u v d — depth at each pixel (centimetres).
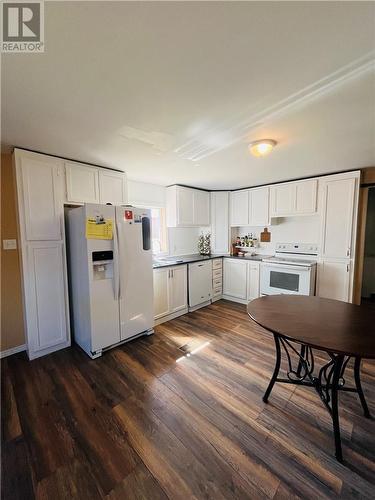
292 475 122
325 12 88
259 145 207
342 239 316
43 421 158
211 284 416
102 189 282
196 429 151
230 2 83
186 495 113
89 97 141
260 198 399
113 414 164
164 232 407
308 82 130
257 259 392
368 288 443
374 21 91
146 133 192
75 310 266
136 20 90
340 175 312
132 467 127
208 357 238
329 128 185
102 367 222
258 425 154
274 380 175
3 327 243
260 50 106
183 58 110
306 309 174
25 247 226
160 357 239
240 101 148
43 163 233
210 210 453
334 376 137
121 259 252
